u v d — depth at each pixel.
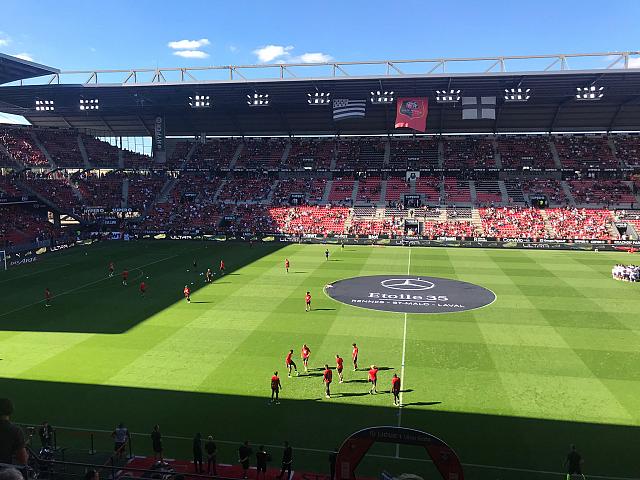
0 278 54.31
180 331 35.59
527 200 89.25
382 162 99.44
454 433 21.83
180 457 20.45
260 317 39.03
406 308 41.62
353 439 10.34
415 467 19.66
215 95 83.44
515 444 20.92
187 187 99.69
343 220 87.50
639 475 18.80
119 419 23.36
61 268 60.19
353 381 27.19
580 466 18.31
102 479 18.08
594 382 26.69
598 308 41.25
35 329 36.19
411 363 29.61
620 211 83.38
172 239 86.12
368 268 59.88
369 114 94.56
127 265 61.88
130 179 100.31
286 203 94.06
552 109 89.44
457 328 36.19
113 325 37.09
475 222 83.88
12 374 28.20
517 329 35.88
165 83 76.12
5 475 6.20
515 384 26.55
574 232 78.88
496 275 55.59
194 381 27.28
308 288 48.94
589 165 92.81
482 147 99.94
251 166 102.19
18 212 81.06
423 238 79.56
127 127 106.81
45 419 23.31
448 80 72.25
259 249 75.31
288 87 77.94
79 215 87.81
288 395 25.62
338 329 36.09
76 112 97.69
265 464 18.81
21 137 95.88
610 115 91.06
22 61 68.88
